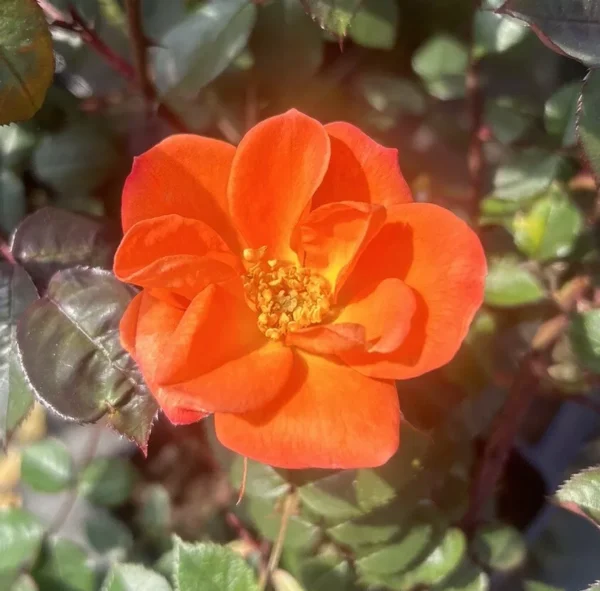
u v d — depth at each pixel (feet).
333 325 0.64
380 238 0.68
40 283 0.76
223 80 0.94
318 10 0.71
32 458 0.93
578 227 0.82
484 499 0.88
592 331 0.75
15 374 0.74
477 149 0.90
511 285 0.81
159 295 0.66
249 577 0.68
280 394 0.66
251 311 0.73
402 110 0.98
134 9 0.81
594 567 0.93
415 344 0.65
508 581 0.92
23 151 0.92
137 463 1.02
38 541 0.88
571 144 0.84
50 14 0.87
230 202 0.69
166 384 0.62
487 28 0.87
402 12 0.95
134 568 0.79
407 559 0.82
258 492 0.81
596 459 0.99
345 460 0.63
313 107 0.97
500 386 0.91
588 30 0.65
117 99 0.93
